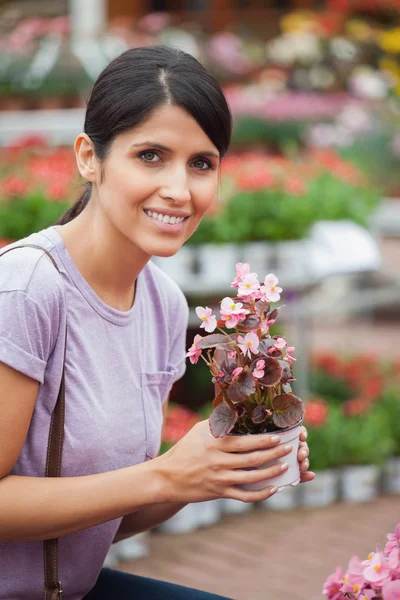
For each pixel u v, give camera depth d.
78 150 1.93
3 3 11.02
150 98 1.78
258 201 4.69
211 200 1.88
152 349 2.12
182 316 2.22
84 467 1.91
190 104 1.78
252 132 8.90
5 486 1.81
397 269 9.88
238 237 4.62
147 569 3.97
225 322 1.76
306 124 9.13
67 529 1.82
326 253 4.97
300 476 1.85
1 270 1.83
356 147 9.84
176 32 10.27
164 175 1.81
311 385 5.62
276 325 5.48
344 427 4.82
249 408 1.78
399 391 5.46
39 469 1.89
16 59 7.81
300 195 4.81
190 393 5.30
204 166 1.86
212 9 15.45
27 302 1.80
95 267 1.94
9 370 1.78
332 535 4.33
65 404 1.87
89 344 1.91
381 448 4.82
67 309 1.88
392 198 10.55
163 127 1.79
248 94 9.35
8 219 4.49
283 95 9.39
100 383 1.92
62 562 1.98
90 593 2.11
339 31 10.20
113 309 1.95
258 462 1.72
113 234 1.91
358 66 10.10
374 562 1.67
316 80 10.07
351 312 9.20
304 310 5.07
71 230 1.94
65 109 7.88
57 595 1.92
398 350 7.86
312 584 3.80
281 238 4.73
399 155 10.14
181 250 4.59
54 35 8.14
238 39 10.66
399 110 10.10
